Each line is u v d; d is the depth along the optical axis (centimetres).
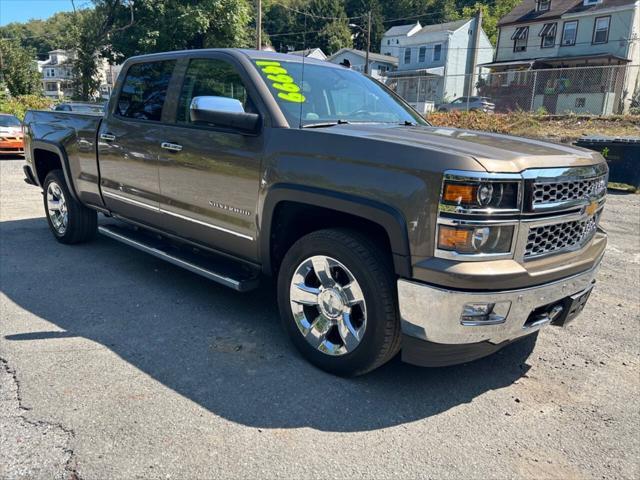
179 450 245
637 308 450
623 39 3269
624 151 1102
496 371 335
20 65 3834
